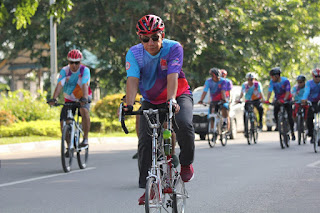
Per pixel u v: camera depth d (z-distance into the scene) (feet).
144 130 29.27
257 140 97.71
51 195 40.68
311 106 76.02
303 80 87.76
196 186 43.62
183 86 31.50
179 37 151.53
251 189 41.93
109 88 168.96
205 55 162.40
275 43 178.81
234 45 159.74
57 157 72.02
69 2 84.74
